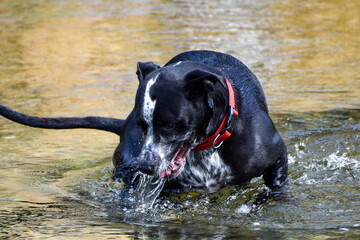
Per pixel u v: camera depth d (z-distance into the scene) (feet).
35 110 42.11
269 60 56.18
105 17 80.28
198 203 27.17
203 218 25.09
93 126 31.53
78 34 70.38
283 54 58.49
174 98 23.30
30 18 80.64
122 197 27.99
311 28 71.15
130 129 29.25
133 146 28.45
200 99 23.98
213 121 24.84
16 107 42.88
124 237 22.38
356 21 74.49
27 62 58.34
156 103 23.30
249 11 83.25
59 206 26.73
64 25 75.61
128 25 74.79
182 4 89.71
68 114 40.96
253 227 23.54
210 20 76.69
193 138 24.57
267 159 27.27
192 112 23.72
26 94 46.68
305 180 29.94
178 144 24.09
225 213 25.75
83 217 25.16
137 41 65.62
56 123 30.71
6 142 36.63
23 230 23.36
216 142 25.89
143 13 82.48
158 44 63.52
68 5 90.12
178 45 62.64
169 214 25.75
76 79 51.31
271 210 25.81
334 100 43.34
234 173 27.12
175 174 24.72
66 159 33.76
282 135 36.58
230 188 28.50
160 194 28.09
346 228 22.82
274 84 48.08
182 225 24.04
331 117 39.63
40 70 55.01
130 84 49.03
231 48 61.00
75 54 61.00
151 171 23.54
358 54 58.08
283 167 28.71
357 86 46.91
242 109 26.84
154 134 23.72
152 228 23.54
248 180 28.04
